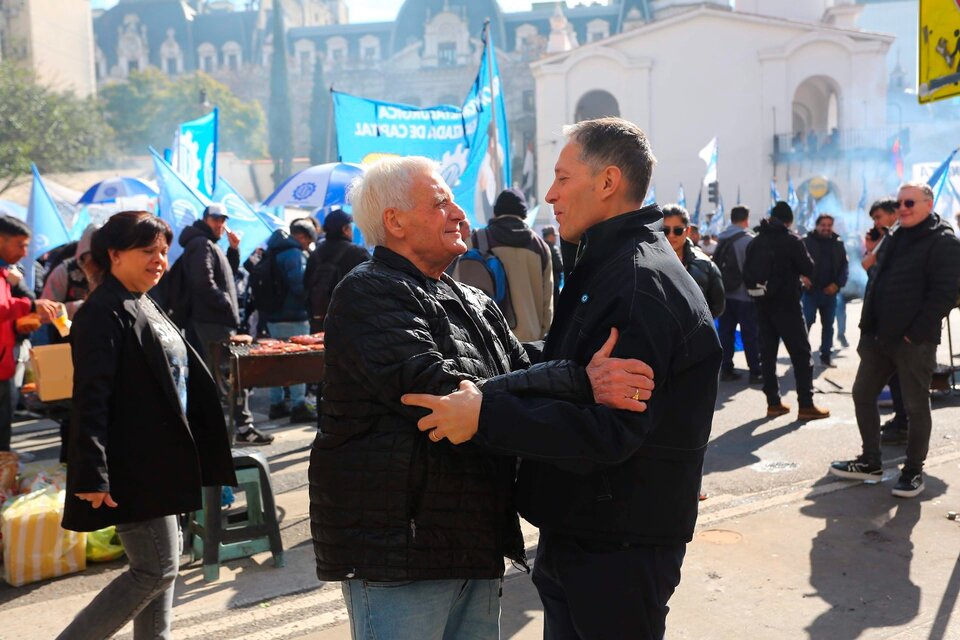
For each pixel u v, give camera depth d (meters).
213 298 6.23
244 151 58.31
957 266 4.38
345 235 6.82
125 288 2.73
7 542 3.84
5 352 4.71
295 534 4.49
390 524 1.86
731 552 3.98
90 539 4.09
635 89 38.16
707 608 3.42
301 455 6.05
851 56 37.06
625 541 1.86
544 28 75.06
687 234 5.42
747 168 37.72
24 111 37.84
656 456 1.85
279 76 66.75
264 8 88.12
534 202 40.41
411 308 1.89
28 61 58.19
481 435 1.72
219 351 5.43
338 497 1.89
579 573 1.90
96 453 2.50
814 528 4.26
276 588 3.78
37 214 8.66
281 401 7.44
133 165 46.53
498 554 1.98
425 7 77.12
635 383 1.70
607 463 1.72
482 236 4.91
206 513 3.86
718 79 37.72
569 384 1.75
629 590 1.87
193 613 3.52
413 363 1.80
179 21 87.19
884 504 4.59
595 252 1.93
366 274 1.91
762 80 37.44
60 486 4.14
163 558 2.67
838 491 4.84
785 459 5.59
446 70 73.12
